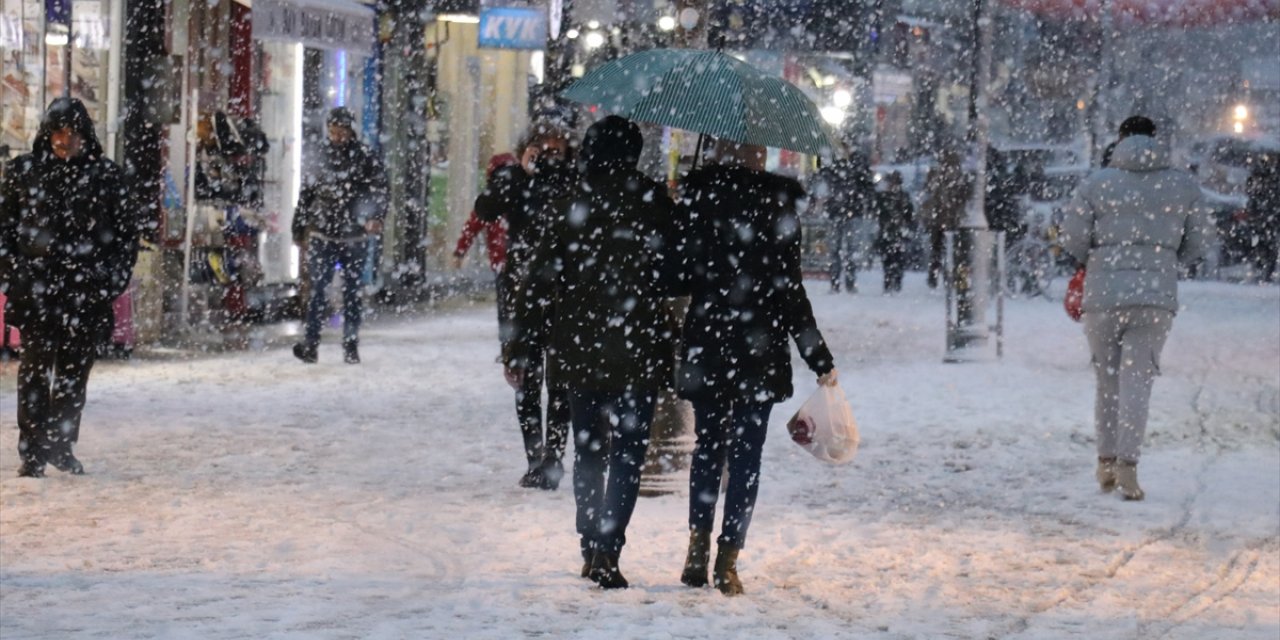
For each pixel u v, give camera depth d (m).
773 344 11.96
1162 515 15.73
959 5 69.56
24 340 16.17
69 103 15.88
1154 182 16.62
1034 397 25.02
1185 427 21.97
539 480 16.33
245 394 23.59
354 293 28.08
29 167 15.88
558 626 10.70
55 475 16.42
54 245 15.91
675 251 11.96
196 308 33.12
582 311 12.06
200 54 33.34
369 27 34.91
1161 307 16.47
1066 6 56.62
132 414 21.12
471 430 20.50
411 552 13.12
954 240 30.38
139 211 16.42
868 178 53.72
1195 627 11.23
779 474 17.72
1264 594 12.45
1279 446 20.45
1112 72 76.38
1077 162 63.31
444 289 49.06
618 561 12.29
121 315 27.81
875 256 64.56
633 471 12.01
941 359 31.05
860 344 34.12
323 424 20.73
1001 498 16.61
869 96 65.44
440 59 50.75
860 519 15.19
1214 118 77.81
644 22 40.50
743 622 10.98
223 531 13.84
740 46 58.41
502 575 12.33
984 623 11.18
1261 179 62.91
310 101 41.28
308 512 14.80
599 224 12.06
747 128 11.96
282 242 39.38
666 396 15.89
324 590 11.63
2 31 27.67
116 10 28.80
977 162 30.38
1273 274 62.56
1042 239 53.84
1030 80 75.31
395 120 46.09
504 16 42.97
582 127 36.75
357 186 27.78
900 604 11.70
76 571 12.14
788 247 11.95
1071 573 13.01
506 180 16.80
